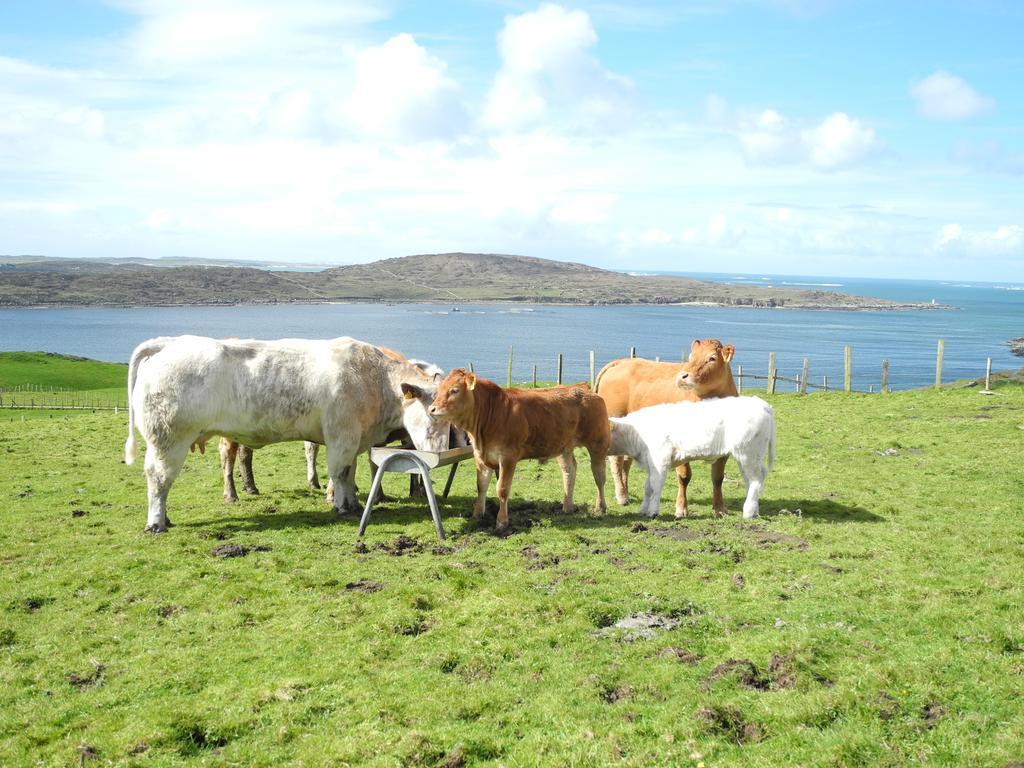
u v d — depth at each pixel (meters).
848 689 5.80
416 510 12.04
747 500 11.03
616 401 13.48
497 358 103.81
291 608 7.85
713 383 12.10
